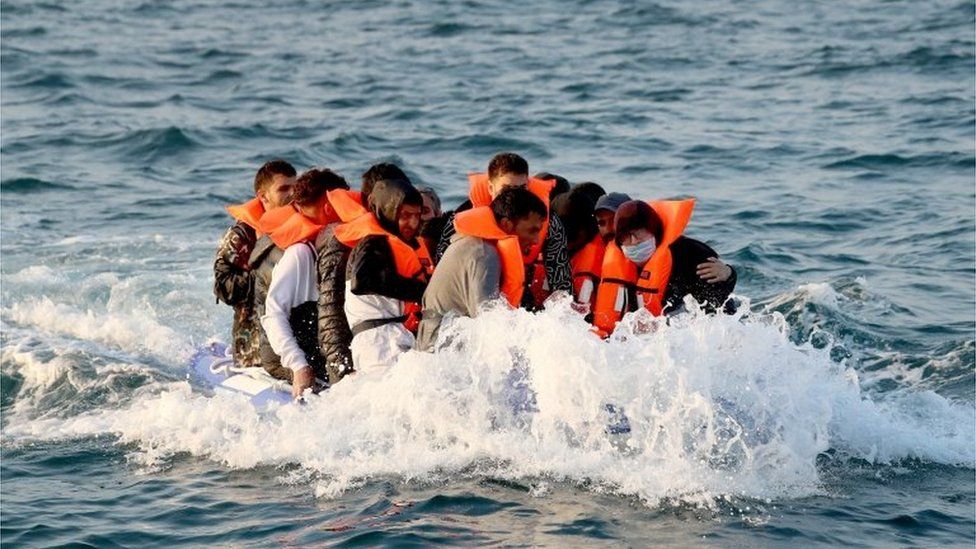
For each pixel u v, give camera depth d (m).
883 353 12.29
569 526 8.45
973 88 26.36
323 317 10.22
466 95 27.23
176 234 17.30
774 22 35.56
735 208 18.28
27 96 27.62
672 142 22.59
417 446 9.62
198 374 11.68
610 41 33.41
